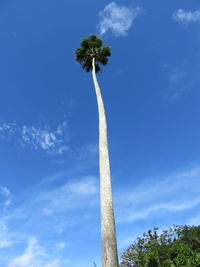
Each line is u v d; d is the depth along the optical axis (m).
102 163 9.98
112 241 7.88
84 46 18.98
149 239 32.22
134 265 29.23
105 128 11.55
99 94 13.74
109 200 8.84
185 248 17.33
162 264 17.91
